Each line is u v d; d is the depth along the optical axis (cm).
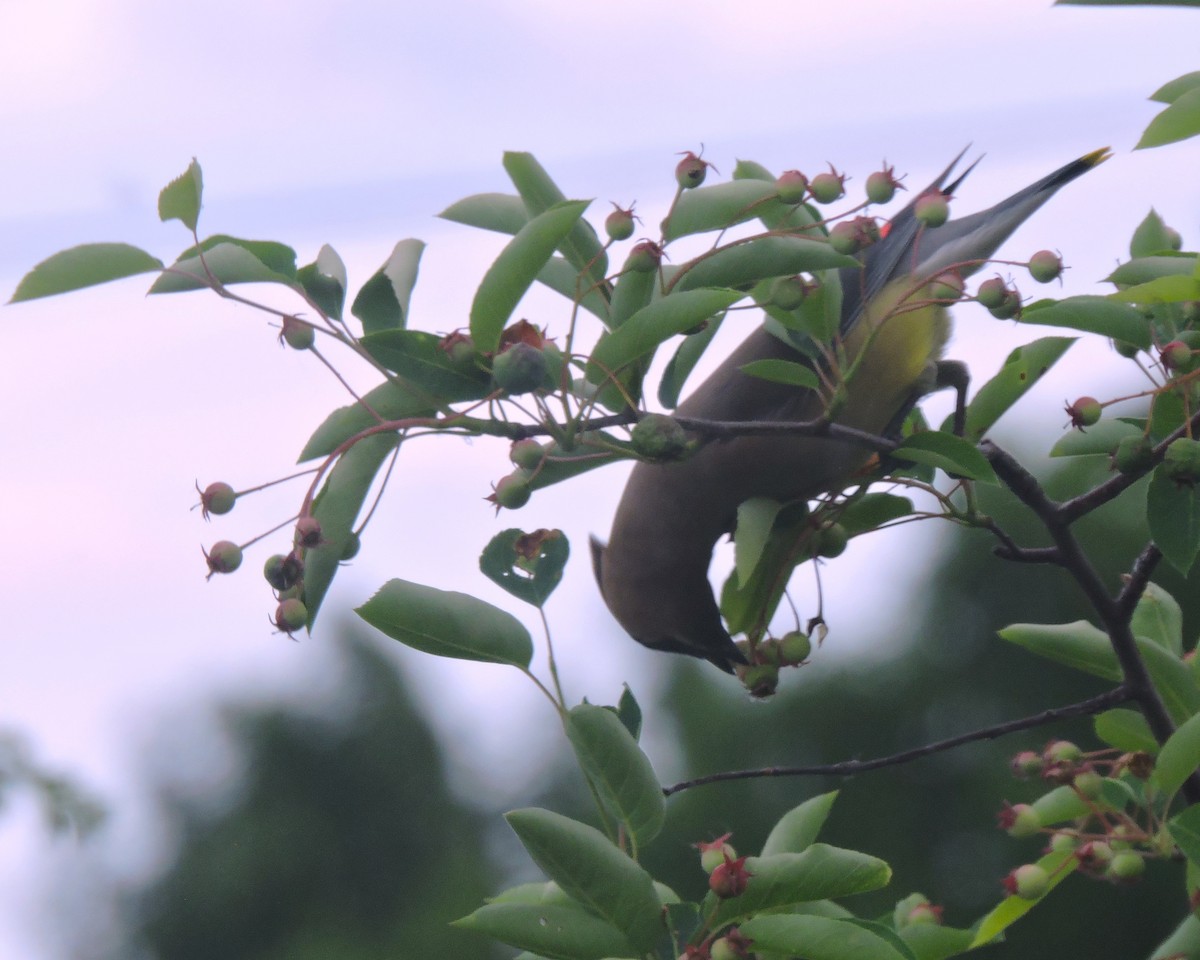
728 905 220
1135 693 227
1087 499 227
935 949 224
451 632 222
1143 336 224
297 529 221
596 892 219
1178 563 225
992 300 224
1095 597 227
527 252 220
